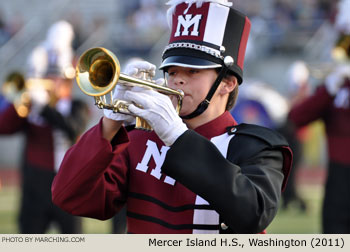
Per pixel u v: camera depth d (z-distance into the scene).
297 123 19.52
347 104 18.61
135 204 9.09
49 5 65.81
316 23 57.94
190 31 9.10
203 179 7.91
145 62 8.23
